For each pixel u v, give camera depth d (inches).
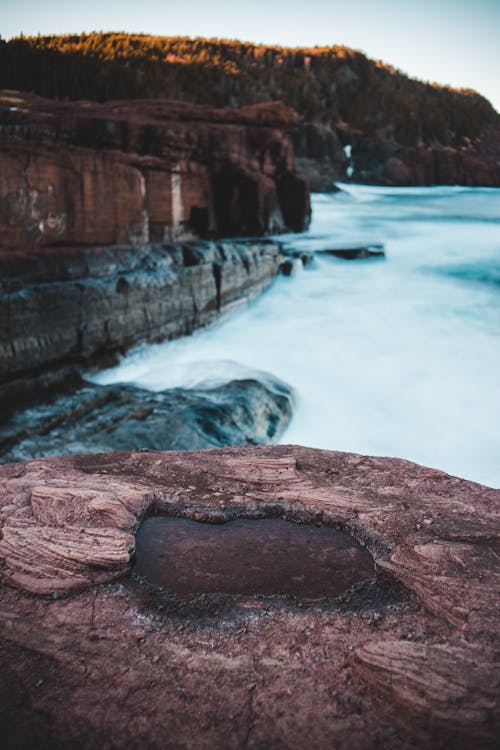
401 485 103.6
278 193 992.9
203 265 548.1
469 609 67.0
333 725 52.6
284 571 80.9
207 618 69.7
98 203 581.3
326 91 4109.3
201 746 50.6
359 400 409.7
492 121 4399.6
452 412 385.1
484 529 85.5
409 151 2935.5
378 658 59.3
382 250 843.4
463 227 1199.6
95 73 2721.5
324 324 590.2
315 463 115.3
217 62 3873.0
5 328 343.9
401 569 77.6
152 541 89.3
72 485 101.6
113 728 52.7
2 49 2571.4
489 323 568.4
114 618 69.4
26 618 68.9
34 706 55.4
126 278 444.1
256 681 58.5
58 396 360.2
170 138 645.9
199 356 500.7
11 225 527.2
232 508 98.0
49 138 600.4
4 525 88.6
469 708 52.5
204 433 320.5
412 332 551.2
